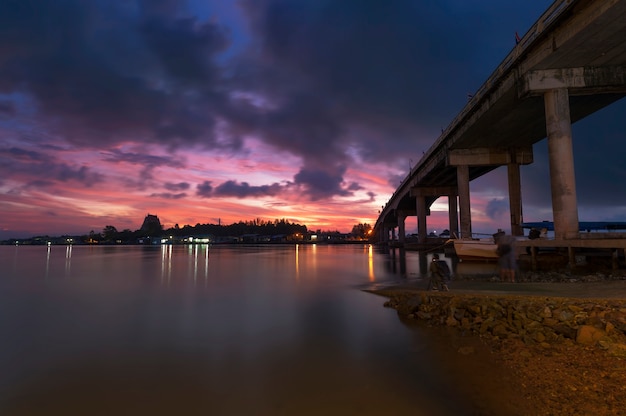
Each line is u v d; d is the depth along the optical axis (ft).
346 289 71.26
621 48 84.43
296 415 19.90
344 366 27.37
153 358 30.09
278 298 60.95
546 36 86.69
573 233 86.84
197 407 21.07
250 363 28.50
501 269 68.85
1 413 20.62
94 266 154.92
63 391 23.56
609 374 22.70
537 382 22.88
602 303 35.47
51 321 44.78
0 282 91.40
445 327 37.86
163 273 115.96
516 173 165.17
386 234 552.41
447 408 20.27
